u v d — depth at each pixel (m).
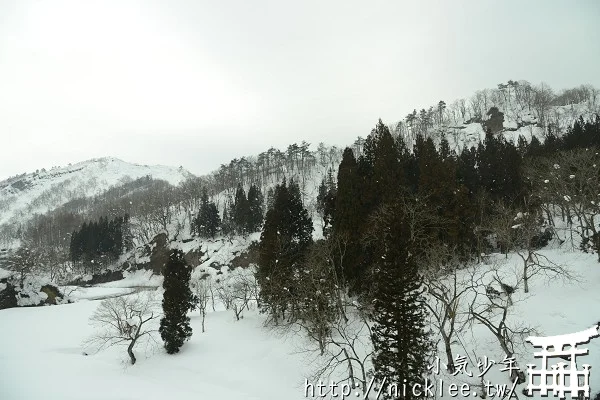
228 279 75.56
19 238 167.62
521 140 78.69
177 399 26.86
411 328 20.86
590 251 37.41
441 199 41.91
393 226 21.88
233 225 97.69
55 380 31.36
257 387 29.06
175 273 40.53
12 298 62.88
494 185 54.25
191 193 133.25
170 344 38.75
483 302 31.52
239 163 151.12
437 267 27.45
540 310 29.08
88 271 105.81
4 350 40.78
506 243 40.06
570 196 40.62
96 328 48.34
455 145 125.62
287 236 44.47
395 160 42.94
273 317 42.06
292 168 147.00
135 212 140.62
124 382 31.12
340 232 39.38
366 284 36.03
